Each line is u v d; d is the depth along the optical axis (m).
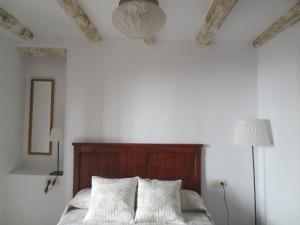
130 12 1.31
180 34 2.45
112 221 1.92
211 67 2.60
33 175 2.49
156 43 2.60
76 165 2.47
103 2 1.78
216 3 1.69
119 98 2.57
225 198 2.53
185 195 2.25
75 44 2.58
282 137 2.10
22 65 2.80
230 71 2.60
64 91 2.90
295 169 1.90
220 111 2.58
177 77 2.59
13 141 2.65
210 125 2.57
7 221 2.46
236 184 2.54
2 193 2.44
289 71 2.00
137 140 2.55
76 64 2.57
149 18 1.35
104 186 2.08
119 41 2.59
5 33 2.37
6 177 2.49
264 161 2.44
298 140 1.87
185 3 1.80
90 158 2.50
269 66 2.34
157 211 1.93
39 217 2.47
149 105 2.57
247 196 2.54
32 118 2.86
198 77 2.59
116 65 2.58
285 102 2.05
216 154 2.55
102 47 2.59
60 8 1.94
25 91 2.87
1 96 2.39
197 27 2.26
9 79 2.53
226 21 2.09
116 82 2.58
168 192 2.05
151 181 2.19
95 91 2.57
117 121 2.56
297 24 1.88
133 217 1.94
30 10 1.97
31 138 2.86
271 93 2.30
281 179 2.11
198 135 2.56
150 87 2.58
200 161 2.51
